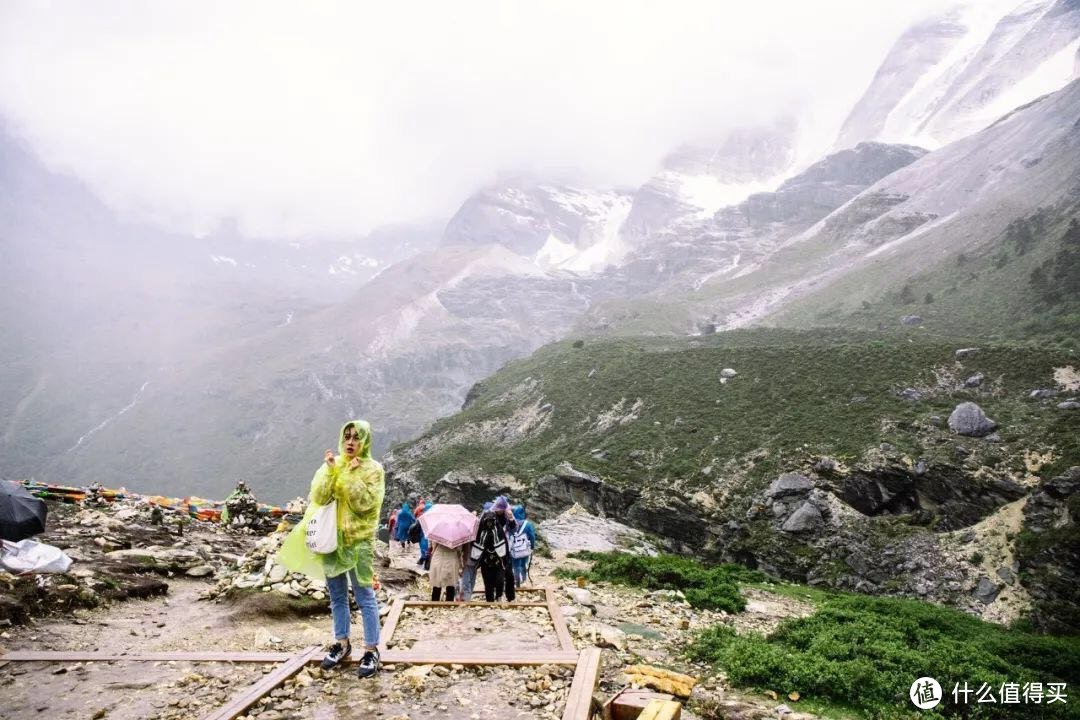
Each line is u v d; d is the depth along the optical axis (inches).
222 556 602.5
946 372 3339.1
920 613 709.3
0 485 394.6
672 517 2982.3
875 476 2684.5
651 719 229.0
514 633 357.1
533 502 3659.0
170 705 238.1
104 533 580.7
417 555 857.5
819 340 5615.2
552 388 5442.9
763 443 3176.7
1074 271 5728.3
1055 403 2807.6
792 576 2508.6
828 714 307.9
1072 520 2095.2
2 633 321.7
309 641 352.8
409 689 254.1
